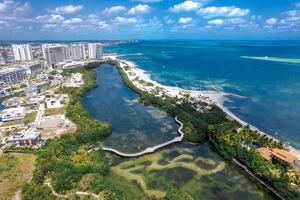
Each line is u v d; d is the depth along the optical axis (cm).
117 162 14238
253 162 12738
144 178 12694
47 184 11531
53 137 17038
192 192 11644
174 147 15975
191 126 17675
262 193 11625
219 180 12550
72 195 10806
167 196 10781
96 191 11044
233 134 15088
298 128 18400
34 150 15362
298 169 12281
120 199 10612
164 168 13600
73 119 19962
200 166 13775
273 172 11888
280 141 15150
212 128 16538
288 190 10775
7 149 15512
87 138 16288
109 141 16825
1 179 12550
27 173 13038
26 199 10688
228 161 14262
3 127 19400
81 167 12588
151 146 15950
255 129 18125
